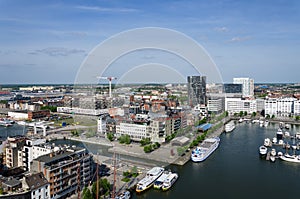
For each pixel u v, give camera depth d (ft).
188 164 588.09
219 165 582.35
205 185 473.26
